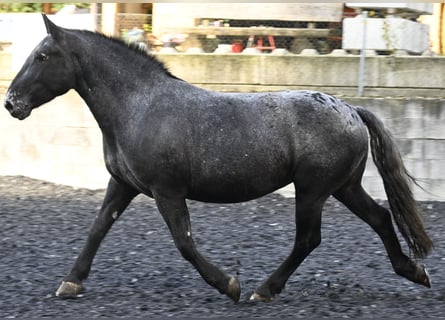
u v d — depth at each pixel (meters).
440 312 9.84
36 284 11.23
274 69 17.88
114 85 10.23
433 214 15.62
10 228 14.45
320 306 10.10
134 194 10.72
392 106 16.83
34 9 21.09
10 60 19.09
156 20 19.30
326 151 10.07
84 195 17.05
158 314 9.80
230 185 10.08
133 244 13.46
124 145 10.15
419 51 18.56
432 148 16.70
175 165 9.99
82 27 19.17
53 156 18.16
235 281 10.12
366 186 16.69
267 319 9.55
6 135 18.47
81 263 10.70
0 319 9.61
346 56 17.58
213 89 18.11
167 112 10.05
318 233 10.31
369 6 18.47
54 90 10.26
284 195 16.70
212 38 19.22
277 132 10.02
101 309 10.02
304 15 18.70
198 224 14.72
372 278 11.55
